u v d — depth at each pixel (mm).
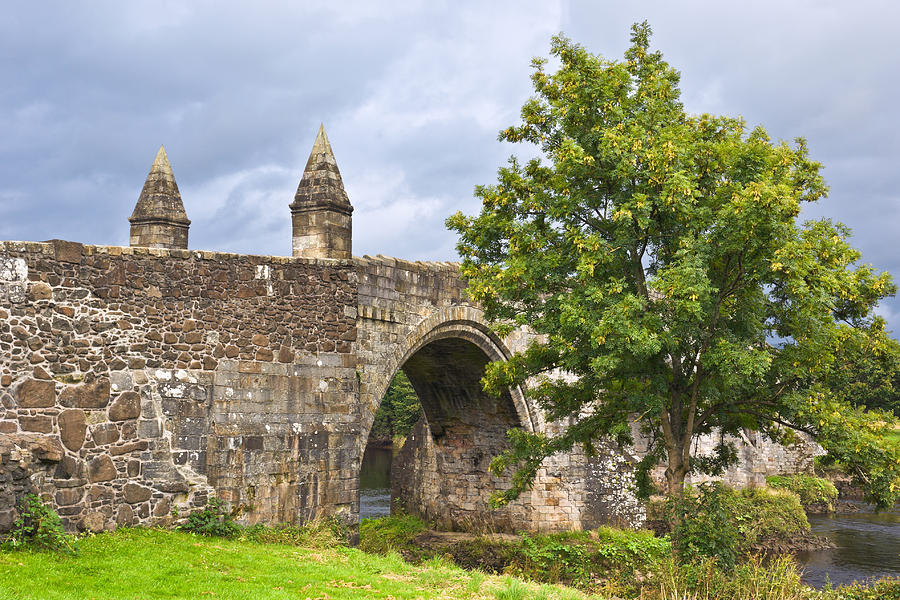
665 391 16422
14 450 13172
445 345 24859
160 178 23344
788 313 16562
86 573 11734
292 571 13523
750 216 14883
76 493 14125
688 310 14781
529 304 17781
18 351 13922
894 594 16016
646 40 18328
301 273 18422
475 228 18422
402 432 63875
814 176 16828
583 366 17328
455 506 29078
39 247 14359
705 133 17891
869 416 16469
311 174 19766
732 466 37344
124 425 15086
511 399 26828
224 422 16609
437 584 13828
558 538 25297
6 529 12531
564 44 17750
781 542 30969
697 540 16406
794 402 15930
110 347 15125
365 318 20078
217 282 16875
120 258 15484
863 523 36688
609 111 16953
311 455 18219
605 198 17312
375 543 26656
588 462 27344
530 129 18234
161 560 12945
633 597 17391
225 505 16422
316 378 18516
